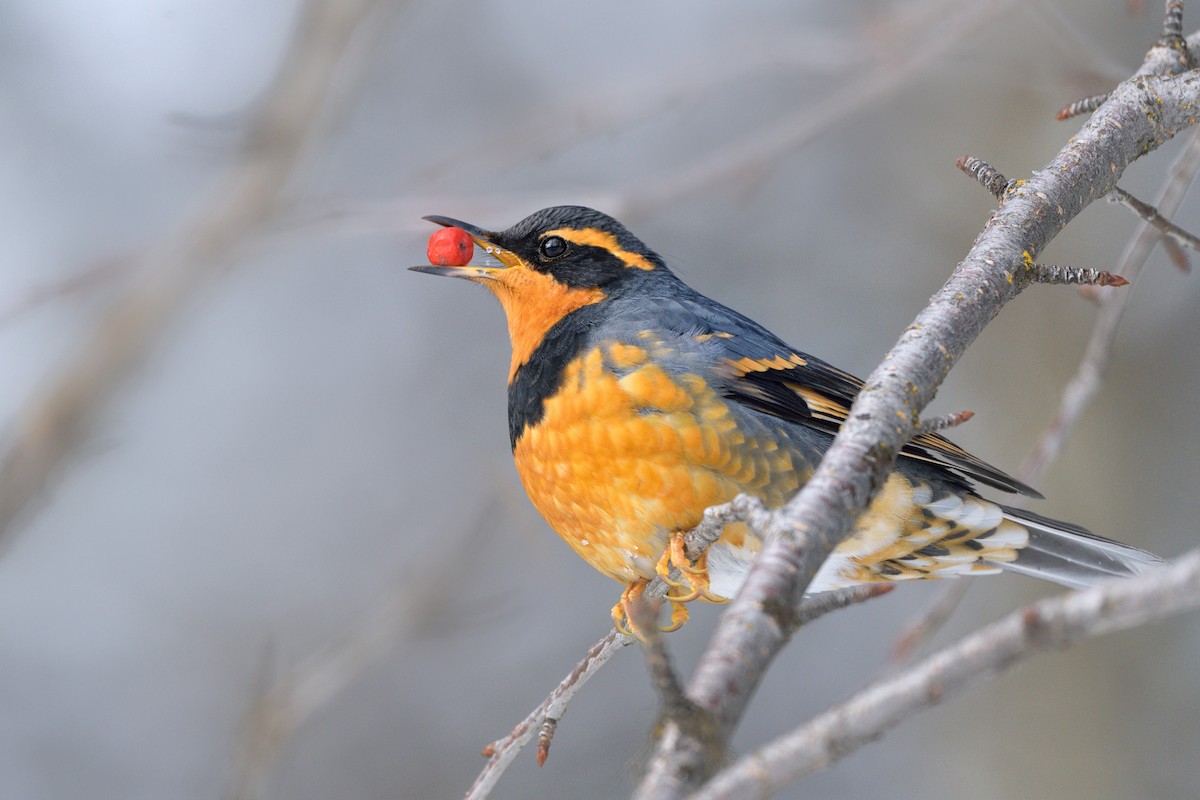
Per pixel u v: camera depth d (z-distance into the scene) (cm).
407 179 1153
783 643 390
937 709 1403
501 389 1683
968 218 1494
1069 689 1322
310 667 964
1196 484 1360
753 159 1080
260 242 1076
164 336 1127
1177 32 691
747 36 1186
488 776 670
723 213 1575
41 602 1630
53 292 1106
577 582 1541
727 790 336
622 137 1583
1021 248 572
